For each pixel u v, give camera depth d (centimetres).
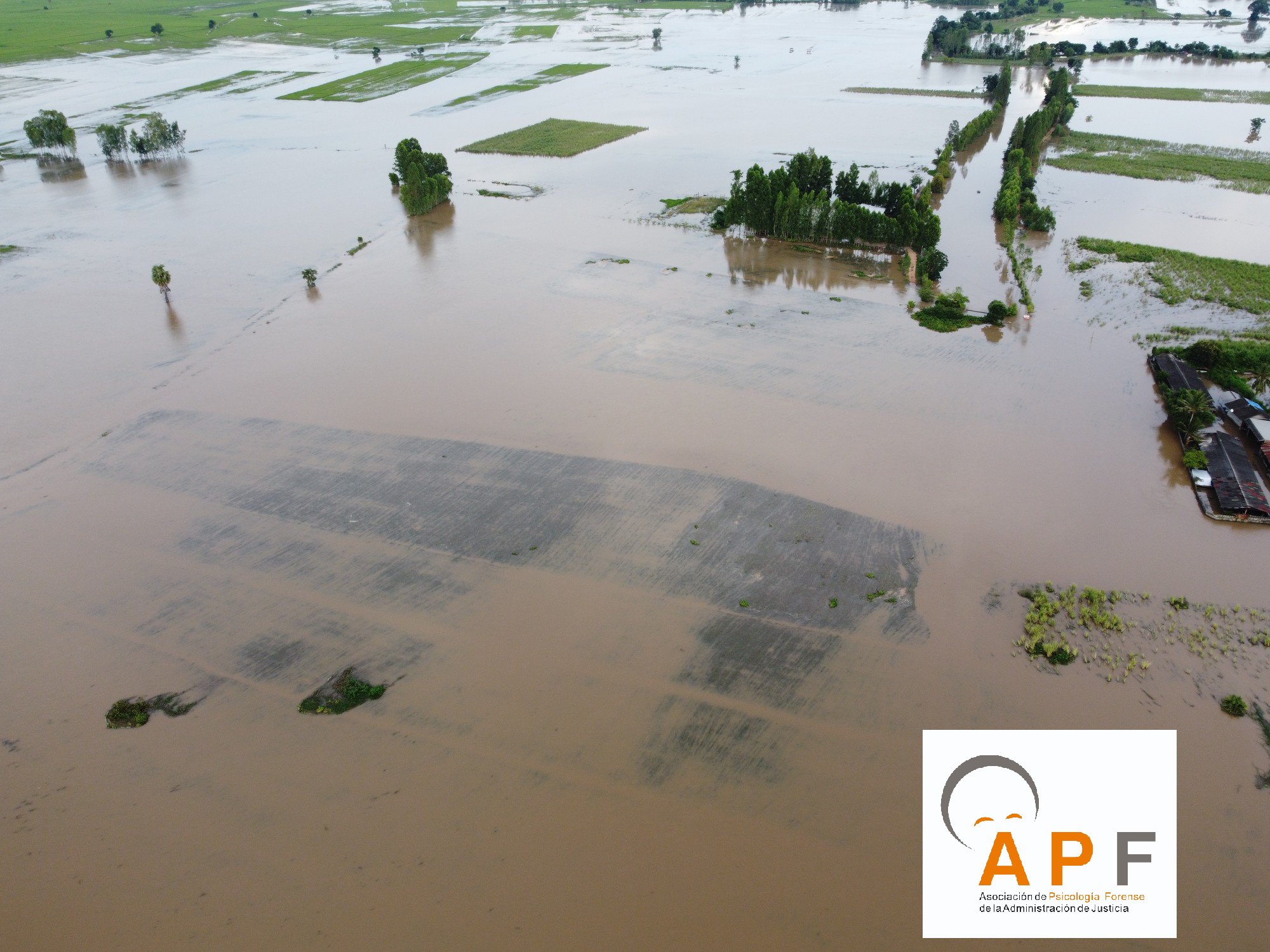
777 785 2897
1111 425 4825
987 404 5031
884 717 3128
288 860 2698
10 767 3009
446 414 5012
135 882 2648
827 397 5116
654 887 2605
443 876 2642
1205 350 5250
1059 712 3144
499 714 3158
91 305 6575
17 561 3959
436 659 3384
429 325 6156
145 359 5762
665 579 3734
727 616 3547
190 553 3978
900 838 2744
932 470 4434
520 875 2639
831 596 3634
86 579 3847
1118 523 4066
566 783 2912
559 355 5662
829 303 6456
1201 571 3781
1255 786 2875
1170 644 3409
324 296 6694
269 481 4459
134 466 4628
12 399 5288
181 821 2825
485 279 6975
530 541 3972
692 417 4912
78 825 2817
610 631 3481
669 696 3212
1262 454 4444
